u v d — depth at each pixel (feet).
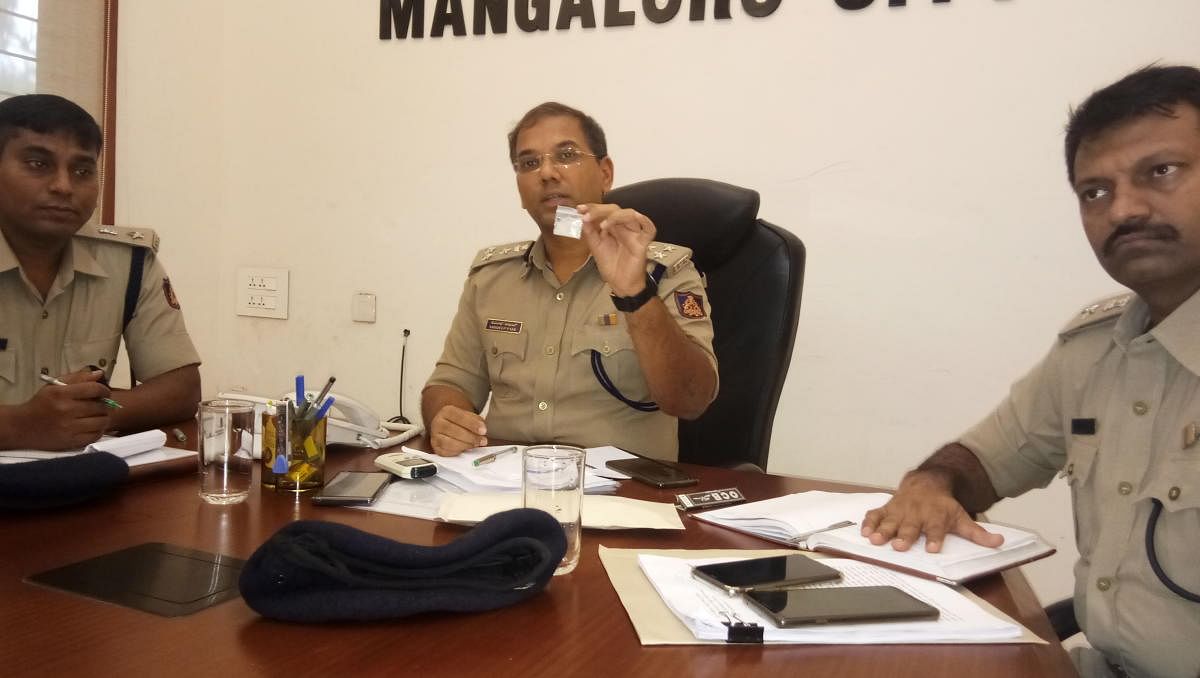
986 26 6.39
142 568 2.60
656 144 7.51
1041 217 6.35
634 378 5.17
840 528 3.20
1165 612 2.96
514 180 8.13
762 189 7.16
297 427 3.60
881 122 6.75
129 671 1.92
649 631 2.24
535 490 2.77
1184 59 5.91
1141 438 3.18
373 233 8.79
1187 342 3.08
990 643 2.29
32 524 3.06
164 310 5.79
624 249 4.49
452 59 8.29
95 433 3.91
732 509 3.43
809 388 7.15
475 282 5.85
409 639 2.16
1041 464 3.91
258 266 9.34
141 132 8.74
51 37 8.00
